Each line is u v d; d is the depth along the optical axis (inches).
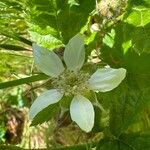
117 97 3.1
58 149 3.3
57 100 3.0
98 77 3.0
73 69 3.0
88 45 3.3
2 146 3.2
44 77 3.2
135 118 3.2
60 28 3.3
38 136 4.6
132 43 3.1
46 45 3.3
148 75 3.1
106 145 3.2
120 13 3.3
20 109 4.9
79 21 3.3
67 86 3.0
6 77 4.2
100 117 3.2
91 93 3.0
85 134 4.0
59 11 3.2
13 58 4.2
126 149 3.1
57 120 3.8
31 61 4.2
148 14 3.1
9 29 3.7
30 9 3.3
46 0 3.2
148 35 3.1
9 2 3.5
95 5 3.2
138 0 3.1
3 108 4.7
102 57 3.2
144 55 3.1
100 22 3.5
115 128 3.2
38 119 3.1
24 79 3.2
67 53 3.0
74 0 3.2
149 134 3.1
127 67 3.2
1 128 4.8
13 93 4.6
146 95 3.1
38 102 3.0
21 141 4.8
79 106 2.9
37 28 3.3
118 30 3.2
